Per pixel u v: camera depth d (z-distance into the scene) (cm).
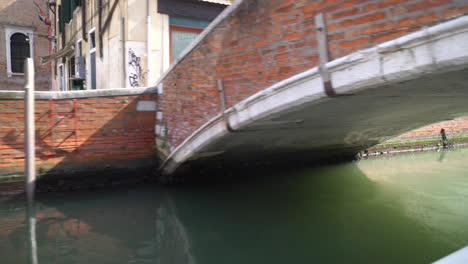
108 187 537
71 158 513
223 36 360
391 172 705
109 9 858
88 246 336
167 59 816
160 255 320
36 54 1702
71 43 1279
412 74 205
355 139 661
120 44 789
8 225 386
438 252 326
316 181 640
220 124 376
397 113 434
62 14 1393
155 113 563
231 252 331
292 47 283
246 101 327
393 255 323
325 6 253
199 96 416
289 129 438
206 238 366
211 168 612
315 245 349
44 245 335
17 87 1666
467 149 976
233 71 350
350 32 237
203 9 859
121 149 545
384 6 218
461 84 262
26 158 468
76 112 513
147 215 433
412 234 373
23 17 1658
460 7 183
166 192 534
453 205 475
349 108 342
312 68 264
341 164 810
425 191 552
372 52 221
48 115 498
